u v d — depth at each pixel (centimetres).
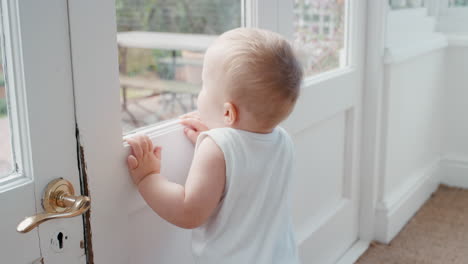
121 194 91
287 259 104
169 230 108
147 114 127
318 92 155
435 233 215
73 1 77
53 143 77
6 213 72
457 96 260
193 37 158
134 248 99
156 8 143
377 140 196
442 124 266
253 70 86
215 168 90
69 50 78
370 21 184
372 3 182
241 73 87
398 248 202
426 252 199
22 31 70
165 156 100
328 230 178
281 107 91
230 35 90
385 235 206
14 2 69
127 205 93
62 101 78
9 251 73
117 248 92
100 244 88
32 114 73
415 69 220
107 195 88
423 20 235
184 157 106
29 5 71
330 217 178
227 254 95
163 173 100
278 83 88
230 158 90
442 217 230
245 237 96
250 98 88
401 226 221
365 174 199
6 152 75
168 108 138
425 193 248
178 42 153
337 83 168
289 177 103
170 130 102
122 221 92
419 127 237
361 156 198
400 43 206
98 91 83
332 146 177
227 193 91
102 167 86
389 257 195
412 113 225
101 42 83
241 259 95
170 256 110
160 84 144
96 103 83
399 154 217
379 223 206
